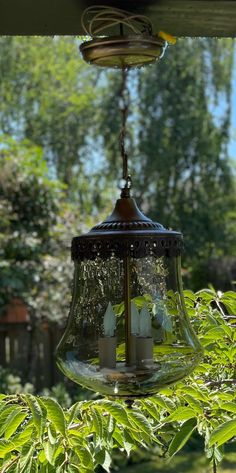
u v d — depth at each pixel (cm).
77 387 640
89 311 147
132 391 144
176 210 868
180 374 147
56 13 156
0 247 669
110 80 908
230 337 207
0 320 705
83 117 963
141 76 882
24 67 999
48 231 695
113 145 898
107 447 175
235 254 887
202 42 882
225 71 887
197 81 880
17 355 712
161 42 148
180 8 151
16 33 175
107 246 144
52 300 686
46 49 994
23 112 1009
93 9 151
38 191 688
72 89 985
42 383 715
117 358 143
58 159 980
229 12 153
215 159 882
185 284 852
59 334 720
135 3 147
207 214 873
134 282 144
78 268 150
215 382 207
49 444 164
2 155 679
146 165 872
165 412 212
